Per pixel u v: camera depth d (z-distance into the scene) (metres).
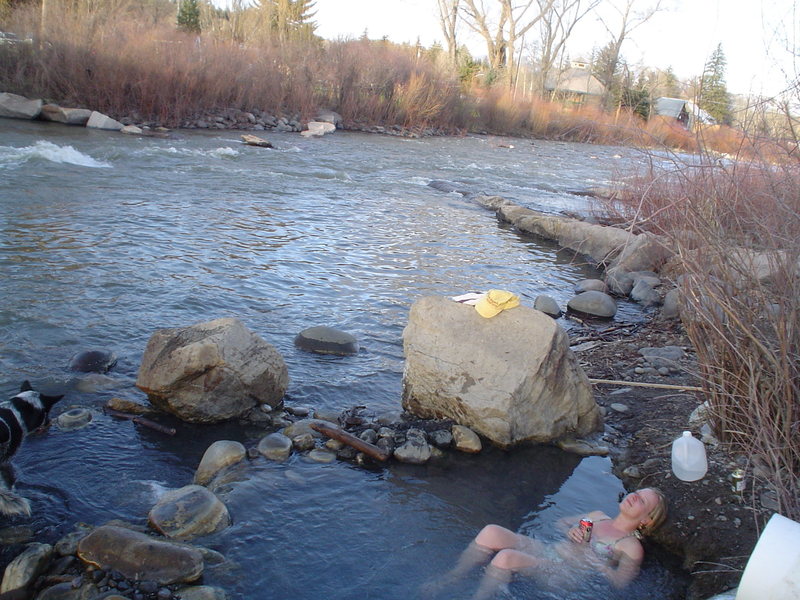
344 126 33.53
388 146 28.16
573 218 15.09
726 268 4.79
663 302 10.17
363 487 4.79
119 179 14.59
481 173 22.73
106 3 30.05
